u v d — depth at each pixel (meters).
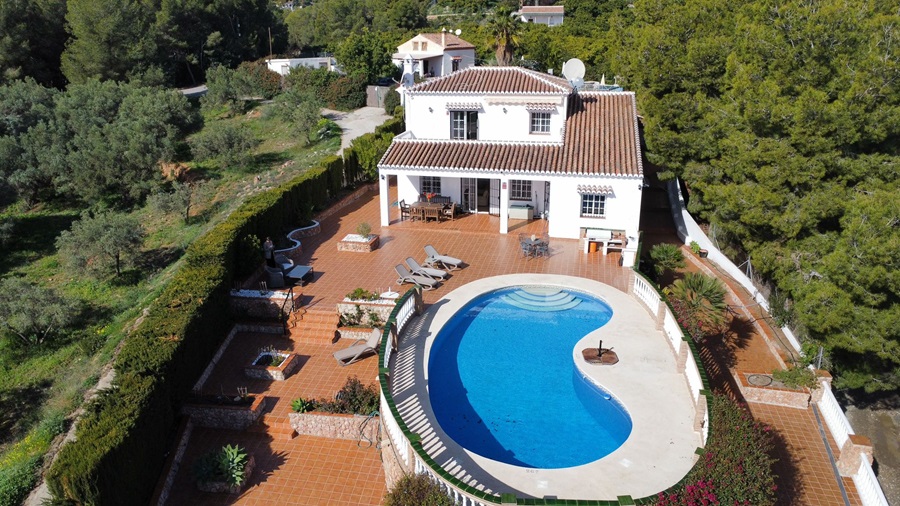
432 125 33.34
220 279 22.47
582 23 93.31
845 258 23.91
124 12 69.06
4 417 23.22
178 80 81.00
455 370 19.86
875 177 27.05
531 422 17.23
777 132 28.16
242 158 48.50
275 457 17.69
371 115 59.91
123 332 27.48
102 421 15.36
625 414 17.11
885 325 23.70
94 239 35.19
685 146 32.66
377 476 16.91
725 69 32.88
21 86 58.78
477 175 30.34
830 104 26.52
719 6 35.84
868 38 27.05
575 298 24.83
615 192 29.22
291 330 23.31
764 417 19.50
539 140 32.44
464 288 25.06
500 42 59.88
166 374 17.89
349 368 21.30
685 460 14.91
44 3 70.69
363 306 23.52
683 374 18.58
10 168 47.28
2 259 39.19
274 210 29.38
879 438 27.45
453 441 15.82
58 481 13.67
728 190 28.53
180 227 41.31
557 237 30.80
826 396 19.42
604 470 14.57
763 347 23.56
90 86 60.22
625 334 21.11
